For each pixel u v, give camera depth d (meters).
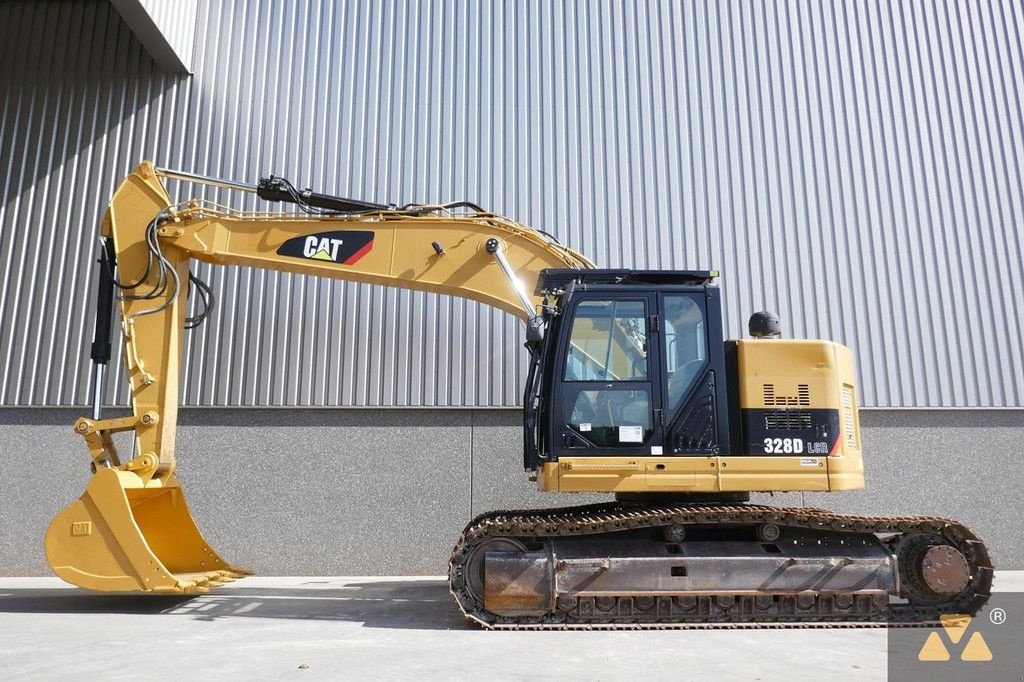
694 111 9.48
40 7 9.71
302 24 9.66
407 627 5.52
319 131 9.38
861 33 9.72
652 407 5.86
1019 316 9.09
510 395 8.75
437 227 7.00
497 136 9.39
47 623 5.73
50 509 8.57
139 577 6.11
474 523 6.22
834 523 5.71
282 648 4.72
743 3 9.73
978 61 9.70
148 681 3.88
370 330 8.84
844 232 9.22
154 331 6.84
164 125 9.38
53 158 9.33
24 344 8.85
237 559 8.43
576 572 5.55
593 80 9.55
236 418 8.70
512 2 9.71
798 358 6.07
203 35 9.61
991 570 5.64
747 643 4.90
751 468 5.78
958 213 9.30
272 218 7.05
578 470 5.73
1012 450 8.83
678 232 9.19
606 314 6.05
